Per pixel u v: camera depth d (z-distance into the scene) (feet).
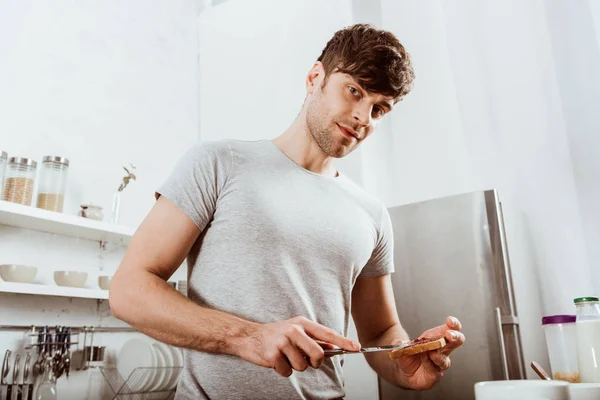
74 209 6.98
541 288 6.71
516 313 5.93
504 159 7.27
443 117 8.13
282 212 3.43
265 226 3.34
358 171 7.95
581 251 6.63
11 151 6.36
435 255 6.45
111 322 7.09
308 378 3.32
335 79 3.64
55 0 7.39
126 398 6.46
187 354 3.30
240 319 2.94
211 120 9.82
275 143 3.89
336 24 8.73
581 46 7.05
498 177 7.28
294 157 3.79
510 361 5.74
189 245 3.29
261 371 3.17
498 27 7.60
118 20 8.50
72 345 6.45
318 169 3.86
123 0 8.68
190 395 3.14
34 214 5.71
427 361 3.37
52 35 7.24
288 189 3.55
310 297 3.43
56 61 7.22
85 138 7.41
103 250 7.23
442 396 6.06
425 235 6.58
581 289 6.54
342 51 3.70
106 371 6.73
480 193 6.32
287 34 9.29
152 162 8.58
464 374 5.95
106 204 7.52
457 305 6.16
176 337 2.91
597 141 6.79
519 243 6.92
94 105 7.69
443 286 6.31
